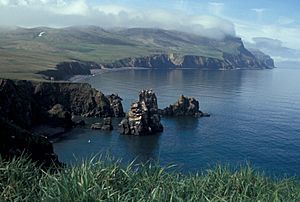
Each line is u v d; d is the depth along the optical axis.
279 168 86.94
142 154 98.12
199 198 15.12
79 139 112.38
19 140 51.53
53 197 13.55
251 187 17.03
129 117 122.06
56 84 159.25
